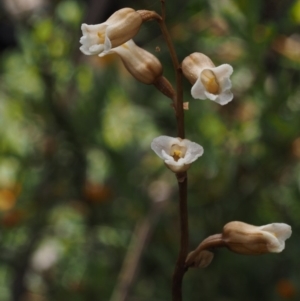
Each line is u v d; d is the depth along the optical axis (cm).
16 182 65
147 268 63
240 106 65
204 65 43
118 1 67
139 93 70
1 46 85
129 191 63
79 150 64
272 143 60
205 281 61
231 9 60
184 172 44
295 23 61
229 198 62
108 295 65
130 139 68
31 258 67
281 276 61
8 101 68
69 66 65
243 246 44
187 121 61
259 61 60
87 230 66
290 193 62
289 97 61
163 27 44
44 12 71
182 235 45
